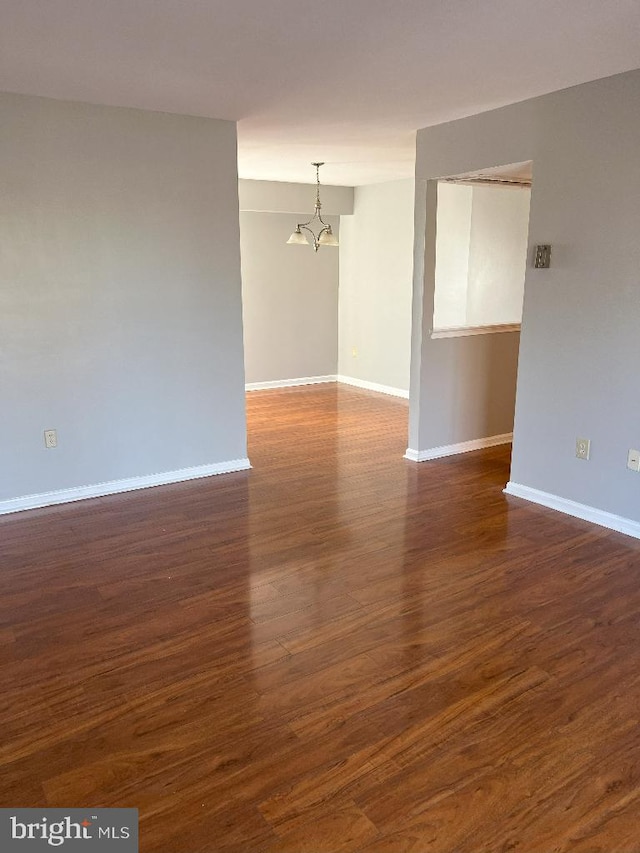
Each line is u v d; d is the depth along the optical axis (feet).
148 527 11.90
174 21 7.96
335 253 25.99
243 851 5.28
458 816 5.61
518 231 18.06
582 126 10.95
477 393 16.53
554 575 9.95
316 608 9.04
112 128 12.24
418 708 6.98
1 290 11.74
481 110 12.44
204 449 14.70
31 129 11.50
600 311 11.25
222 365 14.56
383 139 15.12
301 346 26.08
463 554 10.69
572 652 7.97
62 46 8.84
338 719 6.82
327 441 17.76
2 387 12.08
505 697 7.14
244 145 15.79
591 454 11.82
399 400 23.20
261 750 6.38
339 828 5.49
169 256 13.37
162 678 7.52
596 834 5.43
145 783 5.98
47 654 8.00
